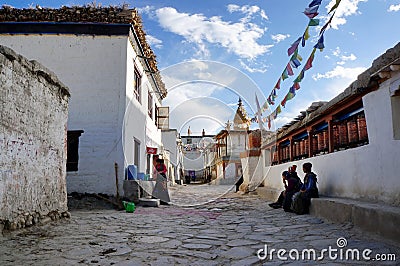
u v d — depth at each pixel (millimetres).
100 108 9805
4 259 3467
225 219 6676
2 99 4395
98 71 9938
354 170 6293
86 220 6422
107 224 5938
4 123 4434
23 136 4906
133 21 10016
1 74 4371
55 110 6039
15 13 9820
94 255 3709
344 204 5367
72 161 9625
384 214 4230
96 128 9734
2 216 4367
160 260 3537
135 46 10820
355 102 6273
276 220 6398
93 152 9633
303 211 6934
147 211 8141
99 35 10008
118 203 8656
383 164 5320
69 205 8484
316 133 8930
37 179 5301
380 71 4988
